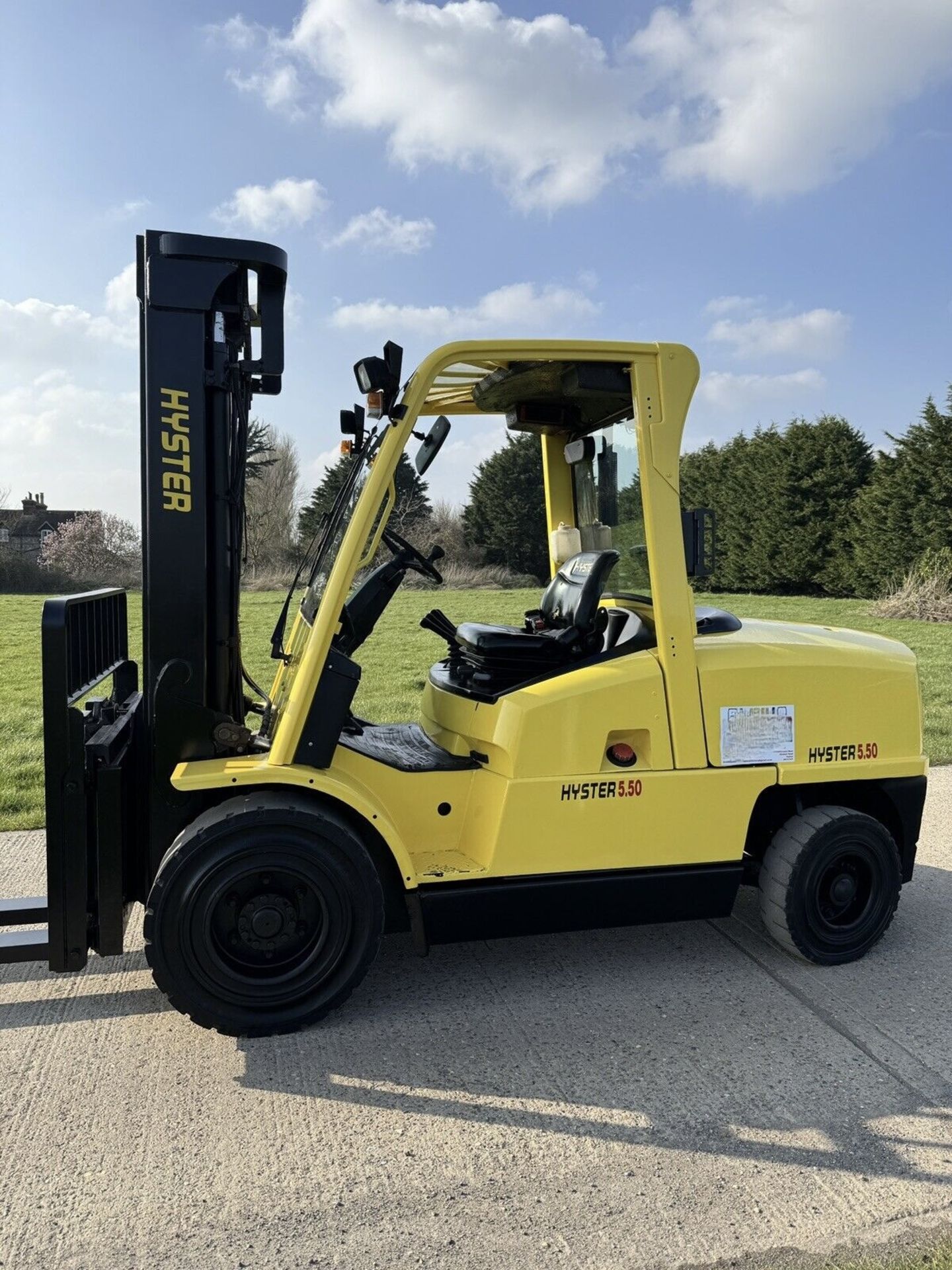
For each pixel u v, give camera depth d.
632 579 3.66
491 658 3.54
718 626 3.87
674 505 3.38
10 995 3.42
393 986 3.52
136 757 3.43
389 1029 3.19
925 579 20.30
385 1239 2.20
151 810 3.21
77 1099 2.76
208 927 2.97
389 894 3.36
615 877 3.41
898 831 3.88
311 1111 2.71
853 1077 2.91
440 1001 3.40
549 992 3.48
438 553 3.45
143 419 3.27
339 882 3.06
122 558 34.19
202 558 3.12
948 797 6.34
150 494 3.08
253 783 3.05
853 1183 2.41
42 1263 2.12
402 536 3.49
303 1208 2.30
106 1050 3.03
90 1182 2.39
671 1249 2.17
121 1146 2.54
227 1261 2.13
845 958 3.71
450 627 3.94
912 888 4.64
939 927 4.15
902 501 23.86
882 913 3.74
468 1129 2.63
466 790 3.49
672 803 3.43
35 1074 2.89
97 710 3.53
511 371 3.53
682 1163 2.49
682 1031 3.19
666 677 3.41
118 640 4.02
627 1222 2.26
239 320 3.52
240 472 3.35
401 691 10.43
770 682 3.54
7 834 5.35
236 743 3.19
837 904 3.69
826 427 26.50
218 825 2.94
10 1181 2.39
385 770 3.42
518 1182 2.41
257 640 12.45
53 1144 2.54
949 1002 3.42
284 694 3.37
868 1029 3.21
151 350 3.05
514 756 3.28
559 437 4.37
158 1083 2.85
